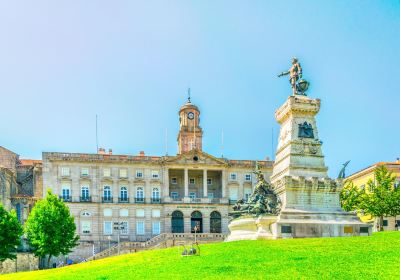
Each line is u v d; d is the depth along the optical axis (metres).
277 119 60.19
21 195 100.31
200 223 108.31
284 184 52.50
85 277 34.34
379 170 85.25
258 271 29.44
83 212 103.00
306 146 55.59
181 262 36.31
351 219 52.50
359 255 33.28
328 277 26.44
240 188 112.19
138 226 105.06
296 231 49.84
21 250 82.62
